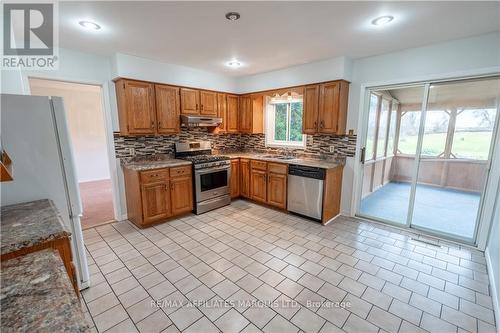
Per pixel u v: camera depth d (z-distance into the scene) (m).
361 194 3.71
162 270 2.32
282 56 3.22
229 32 2.41
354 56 3.22
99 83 3.21
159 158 3.88
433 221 3.25
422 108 3.01
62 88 5.54
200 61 3.47
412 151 3.35
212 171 3.90
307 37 2.54
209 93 4.18
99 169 6.25
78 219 2.00
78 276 2.00
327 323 1.70
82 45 2.78
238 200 4.55
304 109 3.72
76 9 1.89
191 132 4.30
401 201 4.16
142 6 1.86
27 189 1.78
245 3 1.83
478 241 2.71
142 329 1.65
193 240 2.92
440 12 1.98
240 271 2.30
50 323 0.65
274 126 4.82
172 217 3.63
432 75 2.79
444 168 3.08
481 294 1.99
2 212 1.57
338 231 3.17
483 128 2.66
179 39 2.60
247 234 3.09
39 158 1.80
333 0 1.79
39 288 0.82
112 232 3.15
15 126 1.70
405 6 1.88
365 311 1.81
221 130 4.48
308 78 3.60
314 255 2.58
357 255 2.58
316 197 3.40
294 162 3.67
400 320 1.73
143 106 3.35
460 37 2.55
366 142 3.59
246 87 4.53
